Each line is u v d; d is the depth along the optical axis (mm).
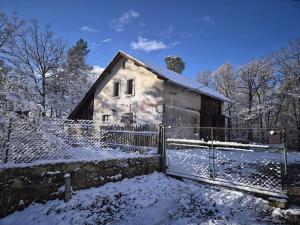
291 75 33750
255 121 37312
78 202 6977
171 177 10086
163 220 6477
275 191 7566
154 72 19484
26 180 6520
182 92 21625
